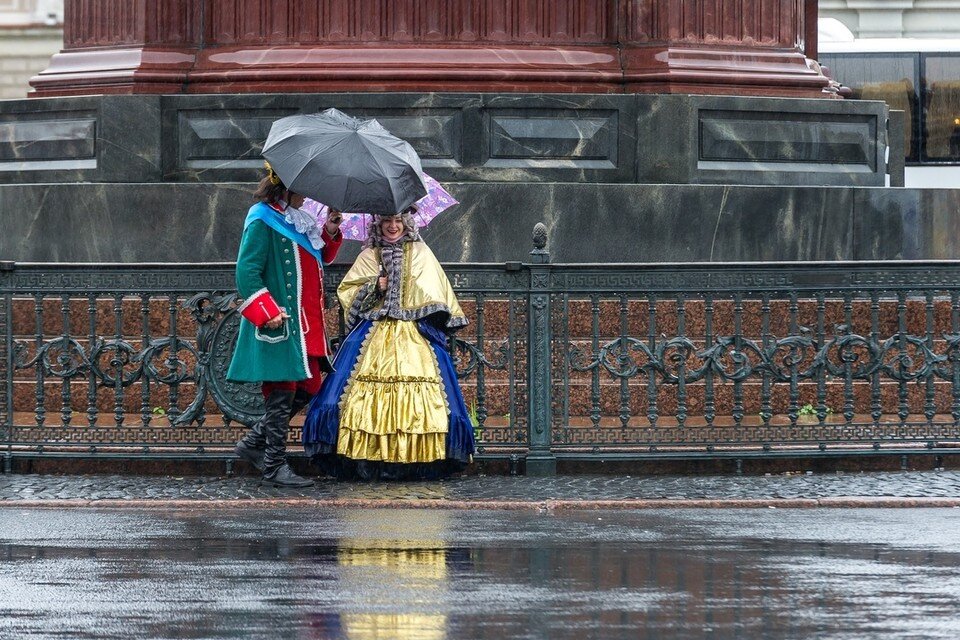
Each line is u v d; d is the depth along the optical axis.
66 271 23.62
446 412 22.52
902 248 29.89
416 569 16.88
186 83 30.72
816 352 23.70
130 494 21.86
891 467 24.03
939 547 18.16
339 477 23.14
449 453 22.56
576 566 17.05
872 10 81.81
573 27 30.67
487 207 28.70
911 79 62.78
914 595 15.62
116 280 23.53
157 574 16.62
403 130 29.50
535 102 29.58
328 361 22.52
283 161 21.67
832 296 23.72
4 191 29.86
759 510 20.91
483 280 23.41
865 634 14.08
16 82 86.12
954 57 62.66
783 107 30.25
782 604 15.23
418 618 14.65
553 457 23.53
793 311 23.66
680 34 30.33
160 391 26.03
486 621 14.53
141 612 14.91
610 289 23.39
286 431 22.50
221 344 23.38
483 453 23.58
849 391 23.75
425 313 22.50
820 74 33.94
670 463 23.72
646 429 23.58
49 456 23.81
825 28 64.19
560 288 23.38
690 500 21.27
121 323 23.59
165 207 28.97
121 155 29.89
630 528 19.44
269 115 29.75
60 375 23.77
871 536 18.88
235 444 23.48
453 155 29.59
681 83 29.94
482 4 30.38
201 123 29.91
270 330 21.89
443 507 21.08
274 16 30.56
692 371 23.56
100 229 29.17
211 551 17.91
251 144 29.77
